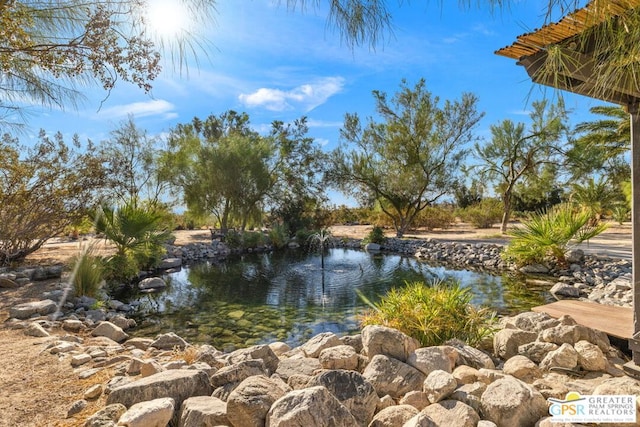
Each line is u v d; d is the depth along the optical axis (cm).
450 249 1199
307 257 1299
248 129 2352
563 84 181
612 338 330
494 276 854
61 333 417
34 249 875
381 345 264
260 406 174
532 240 884
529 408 192
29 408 208
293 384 226
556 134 1511
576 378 257
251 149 1702
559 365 268
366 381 204
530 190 1883
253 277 922
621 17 123
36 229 842
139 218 833
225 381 222
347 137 1711
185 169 1673
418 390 226
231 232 1524
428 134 1611
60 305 538
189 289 791
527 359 274
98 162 888
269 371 252
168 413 179
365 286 796
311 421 159
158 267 1038
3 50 180
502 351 312
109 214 838
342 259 1230
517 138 1600
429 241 1376
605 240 1269
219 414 180
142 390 199
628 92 167
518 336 313
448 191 1655
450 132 1592
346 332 502
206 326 535
